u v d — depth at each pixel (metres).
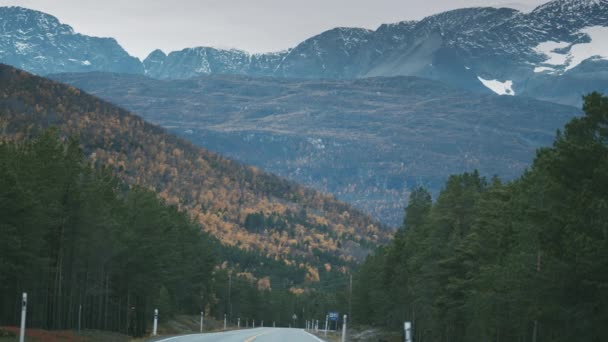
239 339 69.50
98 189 78.12
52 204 68.81
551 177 42.97
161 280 100.44
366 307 154.00
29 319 77.31
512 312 53.81
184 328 133.88
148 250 93.69
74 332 71.94
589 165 40.22
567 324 40.41
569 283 39.12
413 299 98.19
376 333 134.25
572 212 39.34
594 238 37.44
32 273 67.56
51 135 73.62
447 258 72.62
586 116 41.62
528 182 54.88
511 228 57.47
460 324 77.62
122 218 90.88
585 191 38.47
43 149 72.44
